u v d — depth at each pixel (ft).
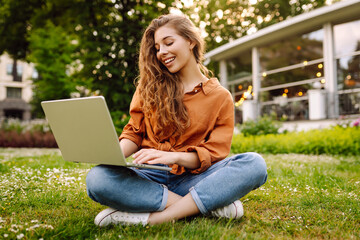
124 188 5.29
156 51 6.43
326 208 6.89
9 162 14.56
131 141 6.31
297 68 34.32
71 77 37.01
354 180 10.23
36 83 38.32
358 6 27.58
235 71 41.52
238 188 5.56
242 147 23.32
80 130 5.01
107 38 34.35
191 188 5.64
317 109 30.42
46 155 19.60
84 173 11.14
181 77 6.35
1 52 44.37
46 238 4.84
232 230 5.26
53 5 37.88
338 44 30.83
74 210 6.75
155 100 6.00
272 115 32.76
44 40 36.04
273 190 8.76
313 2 56.70
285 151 22.11
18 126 42.96
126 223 5.49
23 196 7.71
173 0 34.94
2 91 110.93
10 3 38.42
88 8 36.22
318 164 14.60
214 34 61.93
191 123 5.98
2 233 4.84
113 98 32.78
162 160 5.28
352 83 29.99
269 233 5.30
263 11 59.77
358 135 20.92
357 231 5.47
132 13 35.17
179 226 5.37
